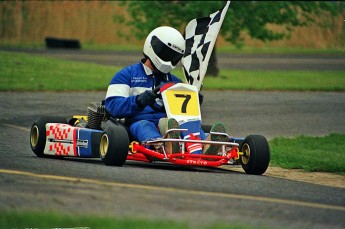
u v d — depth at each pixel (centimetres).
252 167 3166
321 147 4538
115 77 3309
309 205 2598
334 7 9881
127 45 12338
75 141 3331
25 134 4422
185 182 2828
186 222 2178
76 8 11781
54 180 2733
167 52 3281
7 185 2625
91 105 3431
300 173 3575
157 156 3059
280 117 5900
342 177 3503
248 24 9512
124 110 3234
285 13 9600
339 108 6544
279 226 2255
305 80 8675
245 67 10681
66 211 2280
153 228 2081
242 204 2519
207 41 3488
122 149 3091
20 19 11519
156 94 3192
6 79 7538
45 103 6081
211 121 5534
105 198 2480
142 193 2577
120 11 11294
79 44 11550
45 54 10231
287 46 13638
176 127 3069
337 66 9538
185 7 9056
